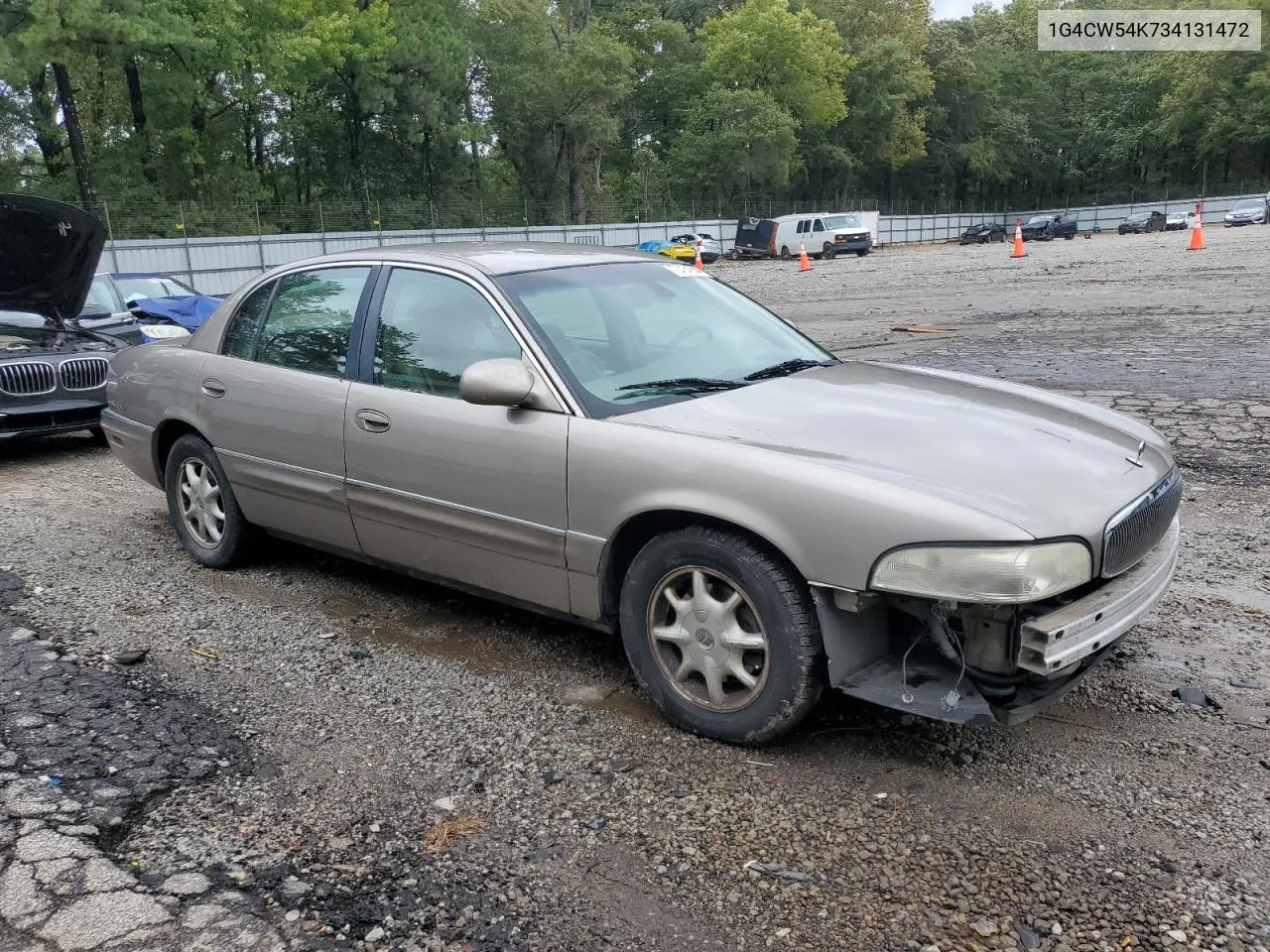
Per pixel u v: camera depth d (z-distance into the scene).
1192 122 71.44
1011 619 2.82
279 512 4.64
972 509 2.76
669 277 4.43
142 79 37.75
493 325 3.80
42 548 5.55
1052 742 3.22
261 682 3.82
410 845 2.78
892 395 3.64
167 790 3.06
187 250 37.12
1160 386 8.55
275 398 4.48
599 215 57.00
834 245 43.97
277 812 2.95
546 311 3.80
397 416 3.96
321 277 4.54
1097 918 2.40
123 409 5.49
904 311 16.17
